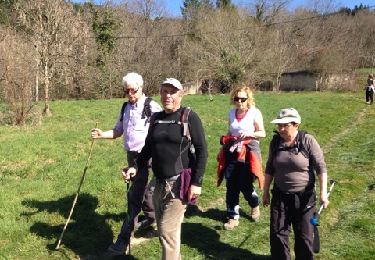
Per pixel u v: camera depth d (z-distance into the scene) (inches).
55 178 355.6
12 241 236.2
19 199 297.3
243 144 261.3
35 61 836.0
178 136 186.9
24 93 716.7
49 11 903.7
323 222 276.5
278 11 2436.0
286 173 201.6
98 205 293.0
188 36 2199.8
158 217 193.2
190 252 235.6
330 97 1205.7
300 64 2023.9
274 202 206.7
